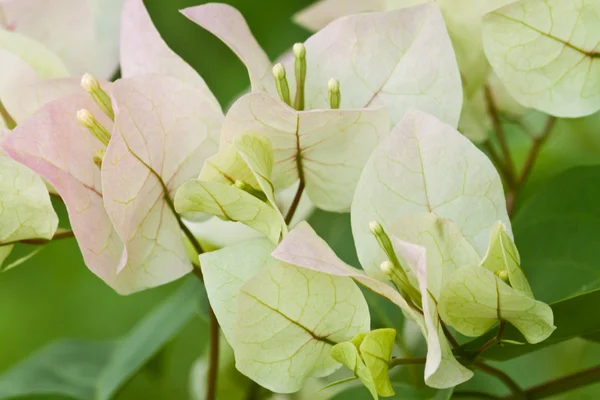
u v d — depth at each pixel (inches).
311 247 15.8
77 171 16.4
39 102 17.4
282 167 16.8
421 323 15.7
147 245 16.7
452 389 17.0
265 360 16.1
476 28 17.7
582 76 17.1
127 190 16.3
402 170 16.3
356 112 16.3
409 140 16.3
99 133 16.5
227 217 16.5
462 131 18.6
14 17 18.6
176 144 16.6
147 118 16.4
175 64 17.0
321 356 16.2
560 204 17.8
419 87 16.9
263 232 16.3
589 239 17.6
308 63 17.0
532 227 17.9
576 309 16.2
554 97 17.2
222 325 16.1
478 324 16.0
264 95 15.9
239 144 16.2
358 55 16.9
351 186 16.9
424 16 16.8
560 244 17.7
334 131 16.5
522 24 16.9
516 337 16.3
